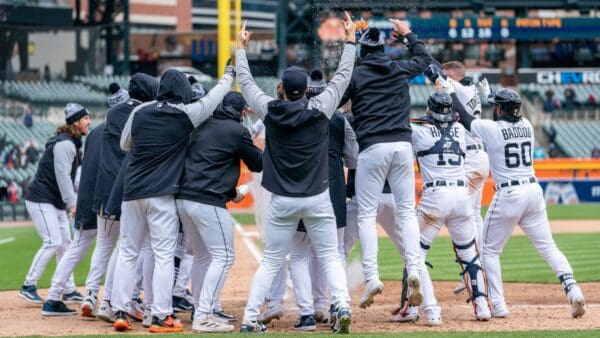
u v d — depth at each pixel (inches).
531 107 4783.5
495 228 1192.8
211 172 1079.6
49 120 4611.2
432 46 4616.1
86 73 5000.0
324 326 1155.9
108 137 1197.7
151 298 1152.2
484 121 1195.9
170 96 1088.8
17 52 4837.6
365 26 1155.3
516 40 4515.3
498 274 1192.8
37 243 2484.0
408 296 1103.0
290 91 1039.6
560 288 1518.2
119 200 1154.0
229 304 1357.0
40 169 1362.0
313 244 1064.2
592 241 2357.3
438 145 1154.0
